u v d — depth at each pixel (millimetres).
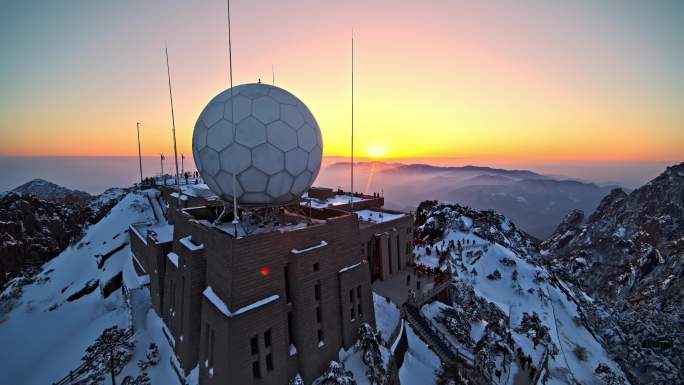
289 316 18875
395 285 33469
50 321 33812
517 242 83000
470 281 56719
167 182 61125
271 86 19516
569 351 45469
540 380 30250
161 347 22984
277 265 17781
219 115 17922
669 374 46469
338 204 42344
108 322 30250
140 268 35250
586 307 65438
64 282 41344
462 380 22656
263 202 19047
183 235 23156
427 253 54906
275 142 17578
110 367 20672
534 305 54906
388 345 22781
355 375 19391
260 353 16391
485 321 35656
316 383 18609
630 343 53625
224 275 16531
